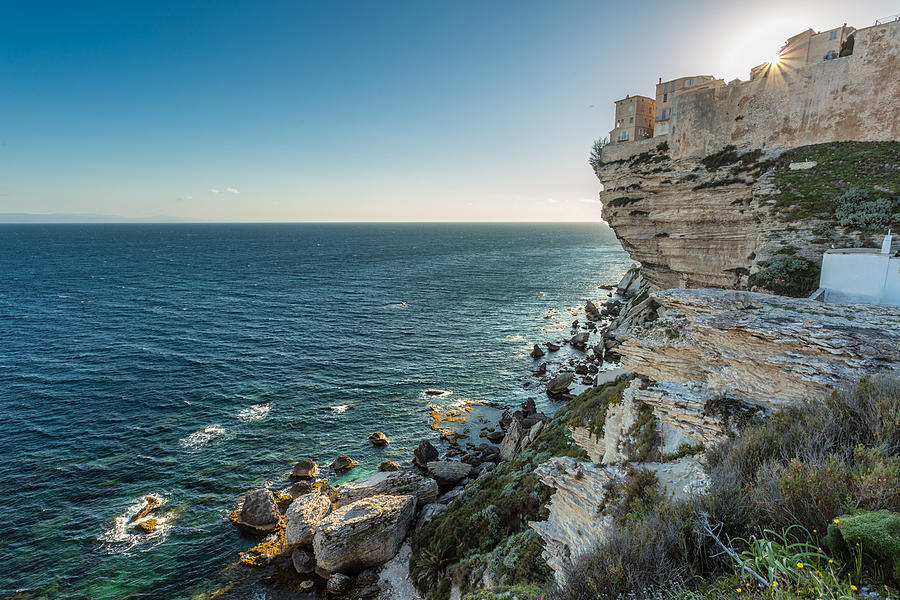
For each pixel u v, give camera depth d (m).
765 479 8.51
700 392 17.11
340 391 53.84
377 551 28.25
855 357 14.60
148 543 30.14
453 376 59.44
